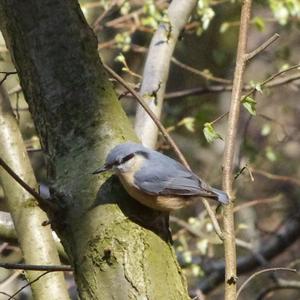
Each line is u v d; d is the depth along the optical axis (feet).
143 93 34.17
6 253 46.93
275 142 59.52
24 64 25.35
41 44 25.02
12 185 30.37
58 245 33.58
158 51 35.60
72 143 24.08
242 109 62.39
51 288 29.86
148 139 32.60
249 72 63.16
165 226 23.52
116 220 22.72
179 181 25.94
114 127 24.43
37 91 24.90
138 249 22.22
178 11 36.65
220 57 54.75
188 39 62.28
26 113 51.06
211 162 63.41
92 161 23.63
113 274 21.95
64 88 24.58
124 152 23.53
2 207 49.32
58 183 23.58
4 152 30.78
